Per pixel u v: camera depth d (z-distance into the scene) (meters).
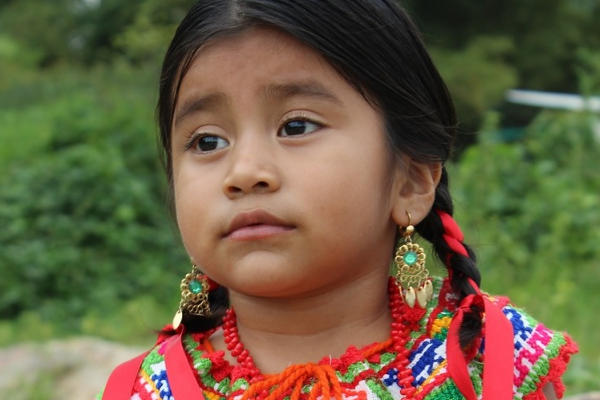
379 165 1.50
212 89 1.47
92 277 6.75
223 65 1.46
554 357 1.58
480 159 6.91
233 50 1.45
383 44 1.53
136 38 11.94
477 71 13.53
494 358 1.51
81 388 4.57
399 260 1.61
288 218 1.39
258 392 1.54
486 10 17.00
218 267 1.47
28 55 18.14
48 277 6.64
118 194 7.10
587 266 6.02
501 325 1.55
